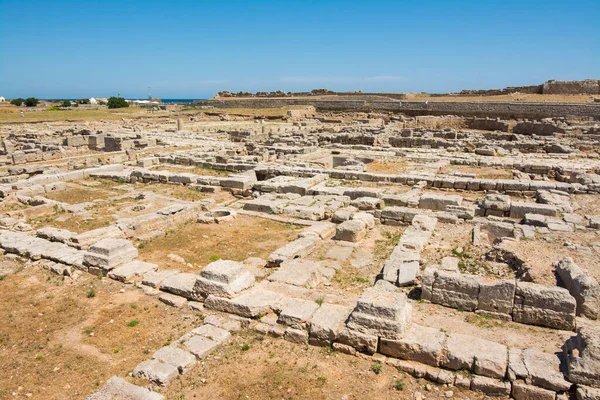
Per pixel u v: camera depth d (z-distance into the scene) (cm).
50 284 1168
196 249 1438
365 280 1171
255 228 1664
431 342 777
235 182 2292
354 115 6962
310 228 1541
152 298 1071
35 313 1020
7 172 2752
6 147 3634
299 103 8544
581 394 657
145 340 900
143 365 784
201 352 821
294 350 843
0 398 739
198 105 9994
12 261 1333
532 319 873
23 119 6700
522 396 690
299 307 927
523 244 1265
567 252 1205
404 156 3191
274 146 3759
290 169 2609
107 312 1009
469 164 2852
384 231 1574
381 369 775
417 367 760
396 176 2348
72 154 3691
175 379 768
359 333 816
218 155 3216
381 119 6109
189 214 1791
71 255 1297
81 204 1983
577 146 3438
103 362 832
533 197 2053
